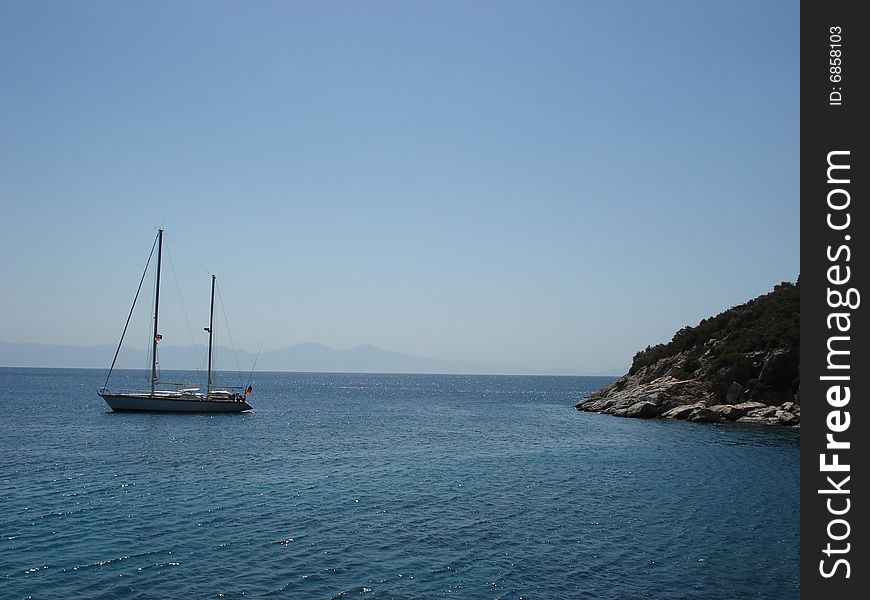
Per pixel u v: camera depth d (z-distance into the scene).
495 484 37.88
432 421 85.44
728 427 69.81
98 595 19.92
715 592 20.59
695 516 29.95
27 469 41.56
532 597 20.09
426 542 25.62
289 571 22.14
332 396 167.75
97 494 33.84
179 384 86.81
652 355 107.00
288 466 44.19
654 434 64.56
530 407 122.75
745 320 91.12
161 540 25.44
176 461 45.56
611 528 27.83
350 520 28.89
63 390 159.62
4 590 20.20
